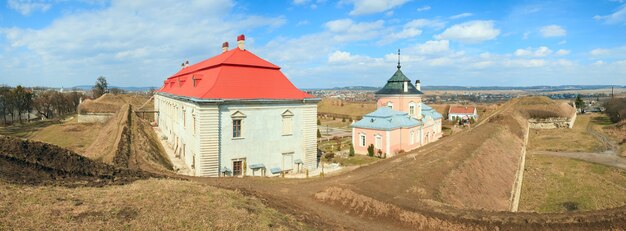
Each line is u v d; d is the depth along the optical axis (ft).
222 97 110.11
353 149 167.12
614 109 287.48
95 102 288.10
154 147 144.36
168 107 173.99
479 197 91.25
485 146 135.85
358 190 76.79
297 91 127.34
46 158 67.41
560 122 272.10
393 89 200.03
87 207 48.44
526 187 125.70
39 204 47.03
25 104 284.82
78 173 67.77
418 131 187.32
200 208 53.11
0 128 237.45
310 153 127.85
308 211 67.87
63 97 374.02
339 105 462.19
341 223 63.98
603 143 203.00
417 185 83.41
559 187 123.24
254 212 55.77
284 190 84.64
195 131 113.60
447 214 63.21
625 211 61.00
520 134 191.01
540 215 61.72
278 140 120.88
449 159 109.09
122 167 82.17
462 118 336.08
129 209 49.49
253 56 130.72
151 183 65.21
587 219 59.00
